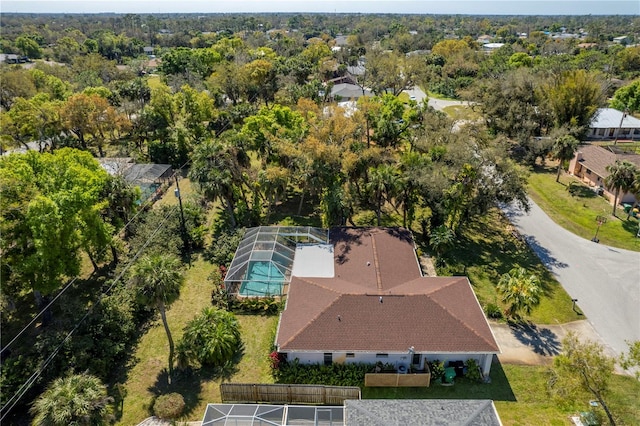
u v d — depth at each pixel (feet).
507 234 144.97
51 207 93.56
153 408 82.53
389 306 92.73
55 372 83.92
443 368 87.92
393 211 159.94
